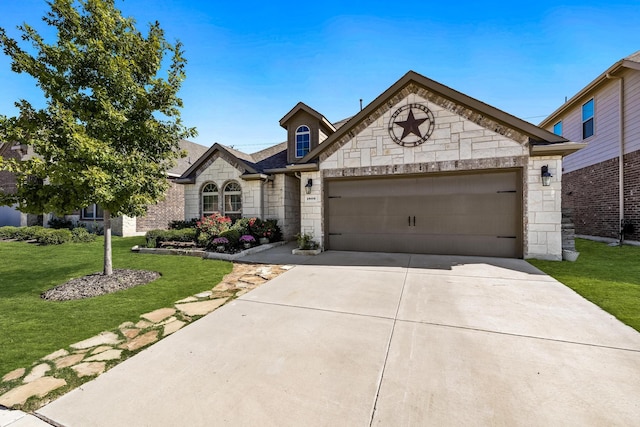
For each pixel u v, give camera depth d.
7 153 17.31
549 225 7.14
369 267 6.69
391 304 4.16
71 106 5.23
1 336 3.26
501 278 5.53
